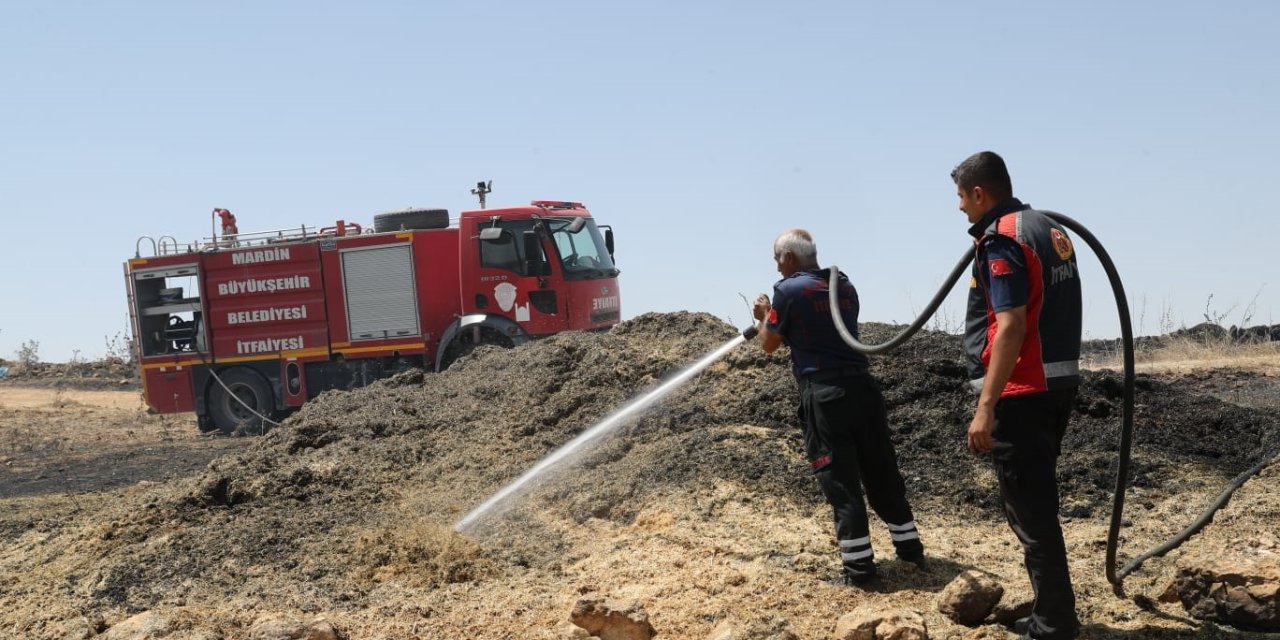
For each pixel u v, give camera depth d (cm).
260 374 1897
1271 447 805
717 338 1055
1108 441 800
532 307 1702
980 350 480
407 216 1819
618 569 600
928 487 731
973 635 491
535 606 561
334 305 1844
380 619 559
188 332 1938
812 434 568
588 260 1767
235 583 636
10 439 1838
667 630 518
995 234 454
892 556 595
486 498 770
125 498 1030
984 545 626
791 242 588
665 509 679
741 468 723
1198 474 745
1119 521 513
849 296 579
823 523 650
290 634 514
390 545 666
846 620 484
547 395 972
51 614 614
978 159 473
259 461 877
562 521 715
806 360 566
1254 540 521
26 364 3575
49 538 842
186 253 1912
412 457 895
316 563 654
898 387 870
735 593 549
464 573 625
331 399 1123
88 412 2391
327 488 824
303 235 1883
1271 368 1628
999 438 466
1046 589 459
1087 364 1784
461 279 1725
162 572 662
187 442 1791
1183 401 916
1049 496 460
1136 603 520
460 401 1036
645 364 994
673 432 819
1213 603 490
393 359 1833
